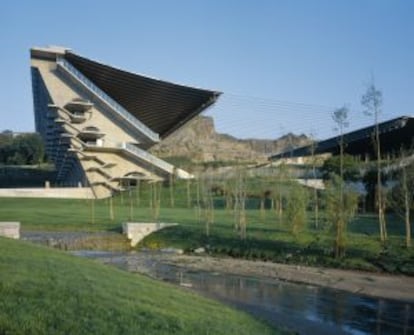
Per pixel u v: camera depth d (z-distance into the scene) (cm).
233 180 6519
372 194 6169
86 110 10275
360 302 2398
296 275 3092
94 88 10188
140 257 3941
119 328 1084
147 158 10388
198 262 3653
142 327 1129
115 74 10012
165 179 10250
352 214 3581
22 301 1125
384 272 3189
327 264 3444
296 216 3966
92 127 10294
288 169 6706
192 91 10356
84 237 4528
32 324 991
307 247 3781
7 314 1018
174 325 1214
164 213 6625
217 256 3997
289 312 2142
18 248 1905
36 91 12075
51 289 1279
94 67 9962
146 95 10712
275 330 1625
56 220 5588
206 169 8762
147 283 1852
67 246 4322
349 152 9788
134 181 10438
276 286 2775
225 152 18350
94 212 6656
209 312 1574
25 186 12262
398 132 8369
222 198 7519
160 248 4462
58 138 11038
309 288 2731
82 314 1123
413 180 4122
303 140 16300
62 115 10062
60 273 1534
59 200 8556
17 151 15725
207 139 19775
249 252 3906
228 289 2658
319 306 2291
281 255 3722
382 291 2664
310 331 1812
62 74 10081
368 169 6550
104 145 10138
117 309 1227
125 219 5834
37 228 5094
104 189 10219
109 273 1831
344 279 2962
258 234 4328
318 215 5312
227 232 4534
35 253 1867
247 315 1784
